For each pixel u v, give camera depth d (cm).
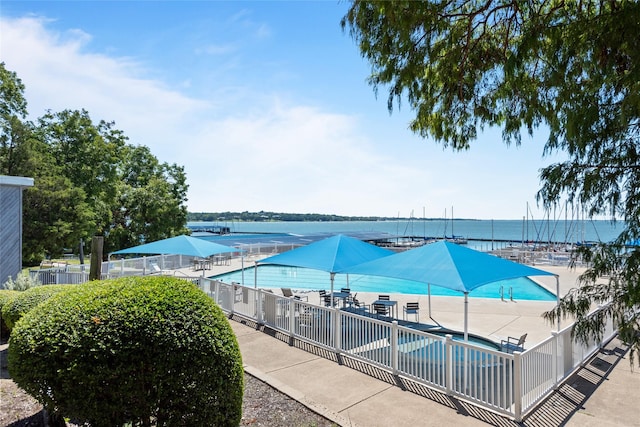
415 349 663
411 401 577
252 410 527
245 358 760
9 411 470
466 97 422
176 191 3800
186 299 396
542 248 3438
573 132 279
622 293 281
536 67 368
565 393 630
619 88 262
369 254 1132
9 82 2600
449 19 369
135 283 413
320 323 853
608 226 292
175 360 359
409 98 404
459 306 1388
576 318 325
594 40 275
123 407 353
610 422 532
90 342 348
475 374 582
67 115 2897
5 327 778
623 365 757
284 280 2366
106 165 3002
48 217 2231
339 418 510
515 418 532
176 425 363
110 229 3253
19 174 2261
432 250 889
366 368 713
